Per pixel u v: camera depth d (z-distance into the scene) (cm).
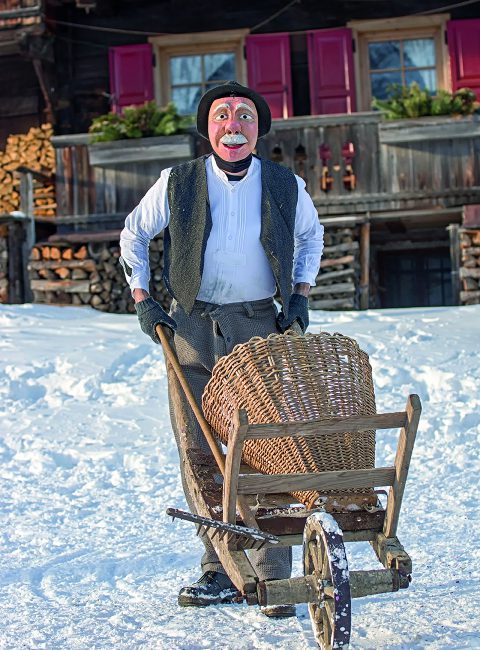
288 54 1578
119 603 399
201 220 392
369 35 1602
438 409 723
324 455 329
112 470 637
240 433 298
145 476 620
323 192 1410
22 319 1098
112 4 1614
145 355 907
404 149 1396
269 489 312
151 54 1605
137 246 410
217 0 1619
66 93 1638
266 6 1611
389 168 1399
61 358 885
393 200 1397
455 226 1362
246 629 355
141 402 789
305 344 335
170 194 398
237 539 313
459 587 396
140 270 407
